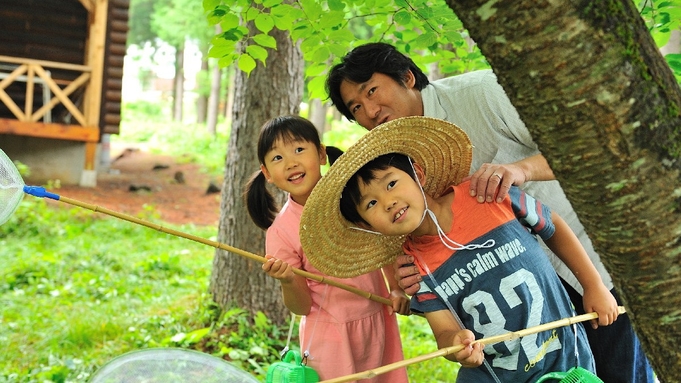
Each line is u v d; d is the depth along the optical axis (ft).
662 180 5.30
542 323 8.78
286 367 9.95
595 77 5.09
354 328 10.52
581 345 9.14
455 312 8.84
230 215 19.74
